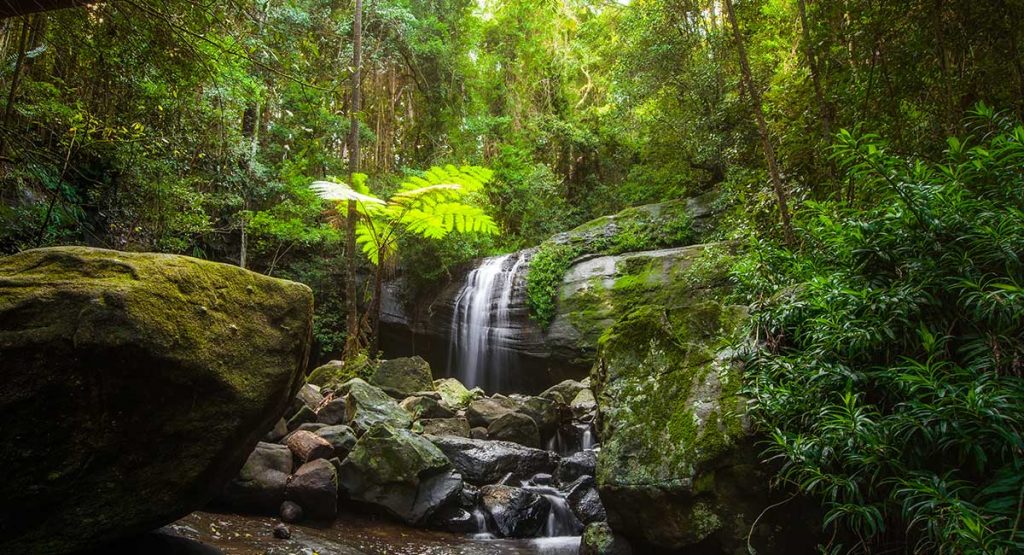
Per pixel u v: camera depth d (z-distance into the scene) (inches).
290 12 430.3
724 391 151.8
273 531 166.4
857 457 110.2
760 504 138.8
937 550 98.2
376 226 385.4
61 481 92.4
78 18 174.1
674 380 163.3
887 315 119.7
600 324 448.8
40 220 235.9
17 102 210.4
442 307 555.8
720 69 430.0
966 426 101.3
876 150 129.0
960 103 169.5
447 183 336.5
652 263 453.4
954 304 116.0
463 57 692.7
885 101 181.3
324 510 189.3
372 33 588.1
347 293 373.1
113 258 102.8
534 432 301.1
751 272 185.8
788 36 394.3
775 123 264.2
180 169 323.3
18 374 87.0
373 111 657.6
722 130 402.9
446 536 201.8
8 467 87.3
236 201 419.2
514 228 703.1
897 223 124.3
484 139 729.6
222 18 170.1
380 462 208.7
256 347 115.0
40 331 88.4
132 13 161.9
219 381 105.6
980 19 158.1
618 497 151.9
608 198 721.0
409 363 341.4
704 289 383.2
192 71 186.4
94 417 93.7
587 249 511.2
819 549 124.2
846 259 139.3
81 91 235.1
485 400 326.3
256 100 304.7
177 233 335.9
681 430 150.0
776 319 146.8
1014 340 102.3
